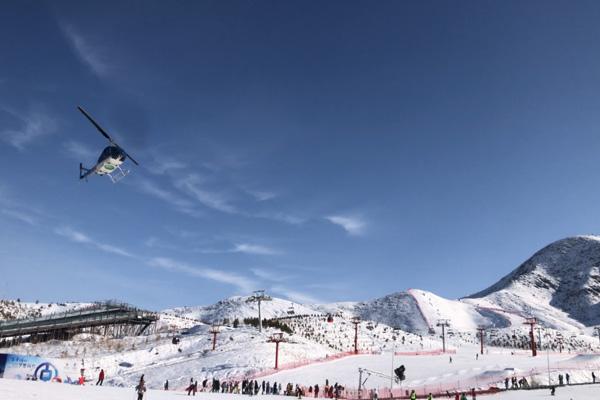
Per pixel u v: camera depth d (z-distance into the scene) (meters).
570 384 67.81
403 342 175.12
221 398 49.66
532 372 72.81
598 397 55.72
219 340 115.88
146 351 105.19
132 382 80.75
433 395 60.72
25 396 30.89
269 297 134.38
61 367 65.81
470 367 86.06
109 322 127.94
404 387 69.25
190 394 54.56
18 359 62.44
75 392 39.41
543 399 53.97
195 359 96.56
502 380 67.88
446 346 176.50
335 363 97.38
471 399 56.09
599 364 79.81
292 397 57.94
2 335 114.94
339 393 64.31
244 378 79.19
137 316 133.00
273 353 98.88
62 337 122.06
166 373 86.38
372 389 65.50
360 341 167.88
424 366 91.94
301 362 95.06
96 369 92.19
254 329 131.75
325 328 183.00
